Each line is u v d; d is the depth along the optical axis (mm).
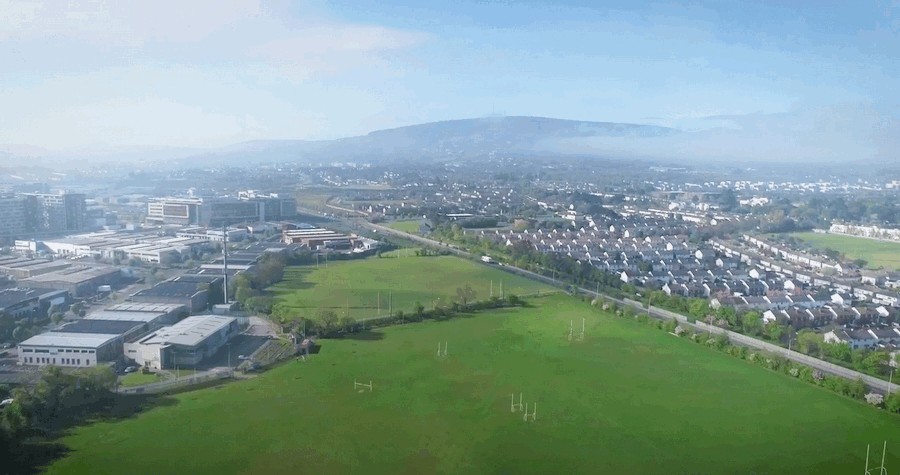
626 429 169875
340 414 176375
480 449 157125
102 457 149250
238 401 184500
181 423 168500
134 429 164625
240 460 148875
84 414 173500
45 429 163375
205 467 145250
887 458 154875
